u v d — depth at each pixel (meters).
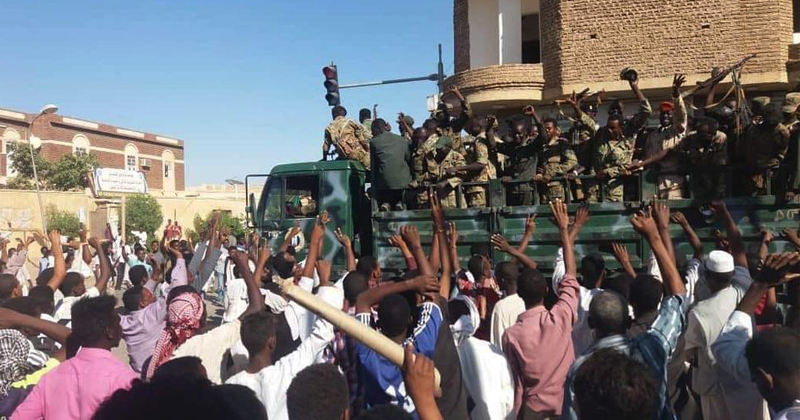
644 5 13.88
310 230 8.94
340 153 9.69
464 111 8.45
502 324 4.87
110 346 3.27
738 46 13.21
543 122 8.02
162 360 3.87
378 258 8.02
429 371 2.14
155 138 55.53
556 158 7.82
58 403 3.06
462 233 7.46
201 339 3.93
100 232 32.03
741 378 3.14
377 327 3.54
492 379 3.82
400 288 3.46
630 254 6.64
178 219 39.19
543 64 15.15
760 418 3.59
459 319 4.18
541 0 15.23
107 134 51.03
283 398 3.18
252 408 2.38
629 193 7.19
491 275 5.98
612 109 7.42
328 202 8.88
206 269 6.20
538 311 4.05
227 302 6.18
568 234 4.29
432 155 8.14
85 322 3.15
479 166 7.90
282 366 3.25
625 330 3.27
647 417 2.14
